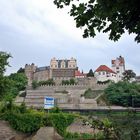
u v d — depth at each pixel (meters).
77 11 8.05
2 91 45.00
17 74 150.75
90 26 8.12
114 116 9.04
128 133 8.27
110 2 7.01
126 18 7.23
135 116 8.59
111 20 7.68
